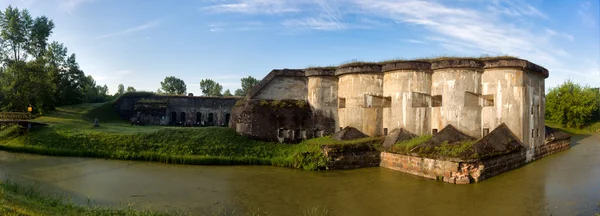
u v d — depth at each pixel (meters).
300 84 21.36
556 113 32.97
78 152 18.50
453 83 16.28
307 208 10.59
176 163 17.38
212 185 13.33
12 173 14.54
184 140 19.16
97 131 21.03
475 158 12.78
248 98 20.95
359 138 17.72
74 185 13.01
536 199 10.87
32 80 29.78
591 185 12.12
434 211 10.21
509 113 15.74
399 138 16.17
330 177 14.48
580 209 9.80
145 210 10.11
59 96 38.81
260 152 18.50
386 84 18.17
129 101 37.81
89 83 54.56
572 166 15.34
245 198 11.64
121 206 10.56
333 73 20.09
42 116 29.86
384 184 13.18
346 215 9.96
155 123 35.34
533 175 13.80
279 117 20.11
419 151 14.29
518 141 15.61
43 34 34.84
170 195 11.94
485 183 12.77
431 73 17.09
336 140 17.59
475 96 16.44
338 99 20.19
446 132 15.23
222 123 38.34
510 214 9.74
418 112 16.88
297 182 13.73
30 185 12.47
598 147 21.27
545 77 18.48
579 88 32.94
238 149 18.55
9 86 29.36
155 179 14.17
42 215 7.67
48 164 16.48
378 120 18.33
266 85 21.12
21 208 7.79
